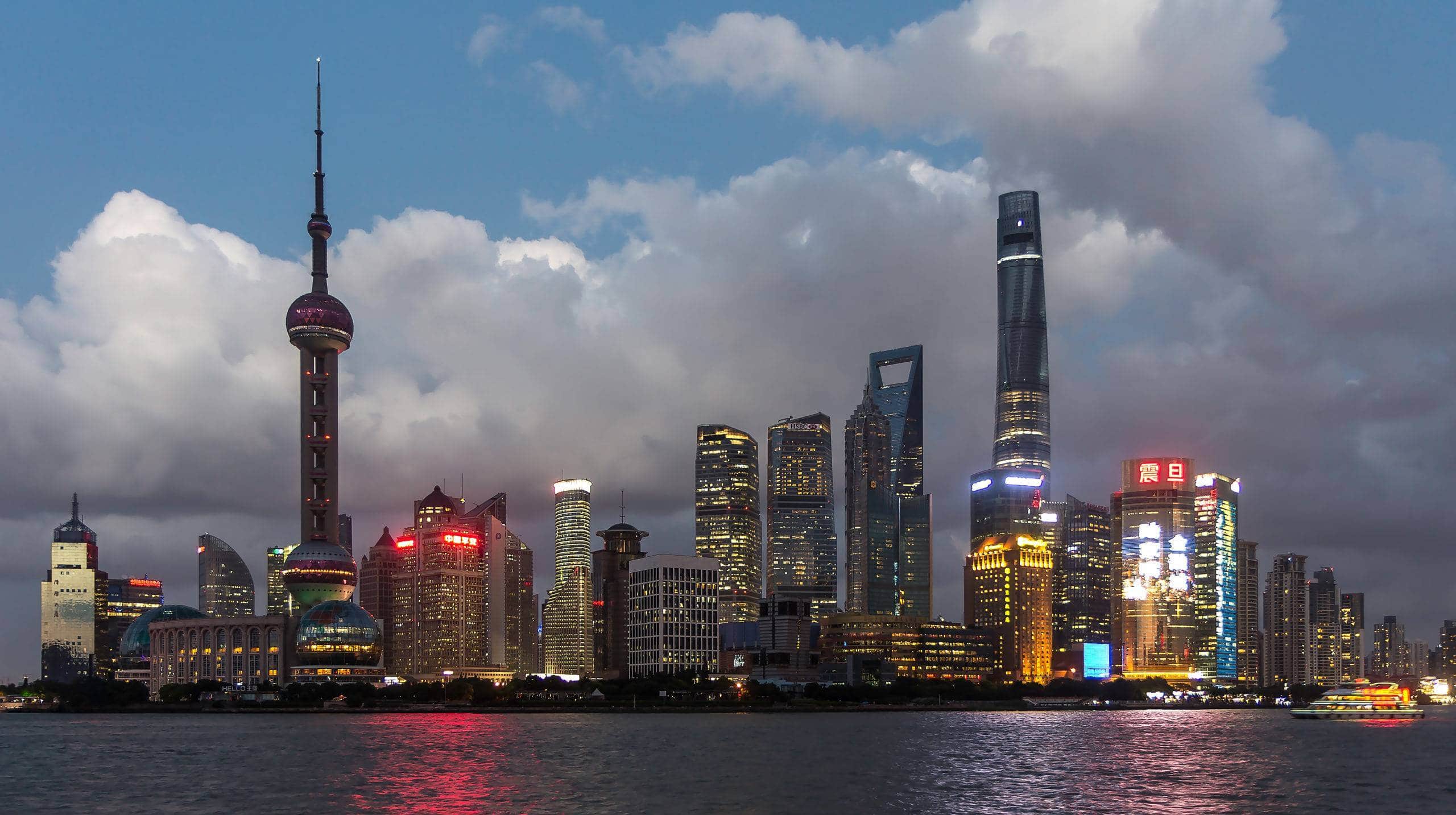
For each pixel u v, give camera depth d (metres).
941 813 193.88
